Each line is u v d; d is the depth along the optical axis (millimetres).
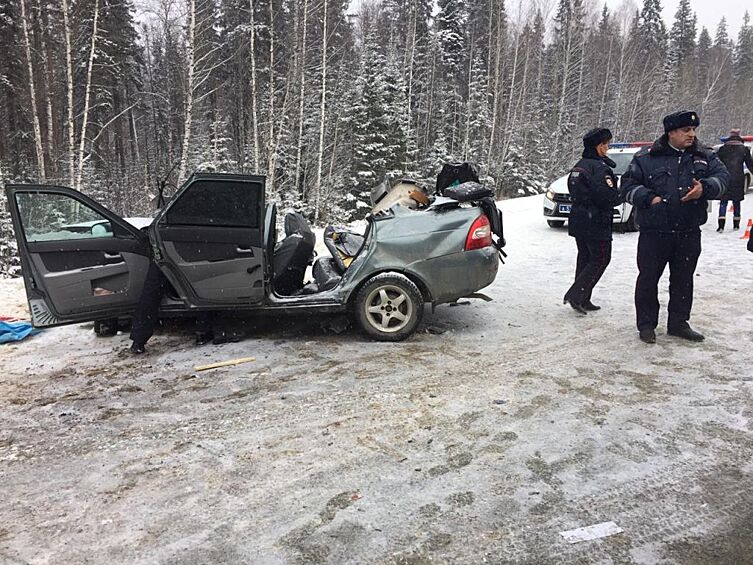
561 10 46188
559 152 41750
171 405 3701
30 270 4500
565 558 2109
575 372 4098
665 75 58344
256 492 2619
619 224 11586
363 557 2139
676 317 4855
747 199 16516
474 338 5047
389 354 4633
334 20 27828
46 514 2500
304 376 4164
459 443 3039
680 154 4598
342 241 5727
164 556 2182
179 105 36031
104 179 33594
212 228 4633
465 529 2297
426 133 39562
